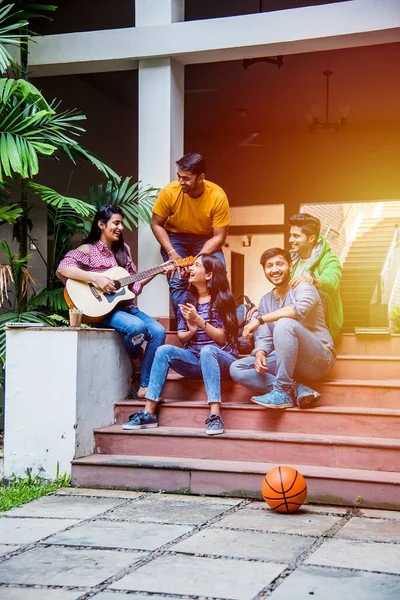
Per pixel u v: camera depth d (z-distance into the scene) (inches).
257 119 480.1
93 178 396.2
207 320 217.8
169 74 263.6
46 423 208.2
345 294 545.3
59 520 165.8
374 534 152.9
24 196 262.5
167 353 214.7
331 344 213.8
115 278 226.7
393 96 432.1
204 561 134.3
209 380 207.2
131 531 155.5
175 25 258.8
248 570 128.9
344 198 491.8
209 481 190.7
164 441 207.3
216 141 517.7
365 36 243.6
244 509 175.6
